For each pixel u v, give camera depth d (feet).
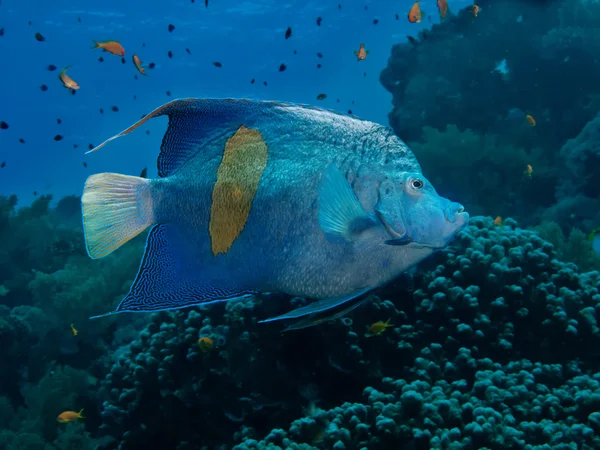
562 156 9.27
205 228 1.96
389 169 1.92
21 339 6.62
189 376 3.56
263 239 1.94
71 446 5.15
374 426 2.78
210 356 3.41
